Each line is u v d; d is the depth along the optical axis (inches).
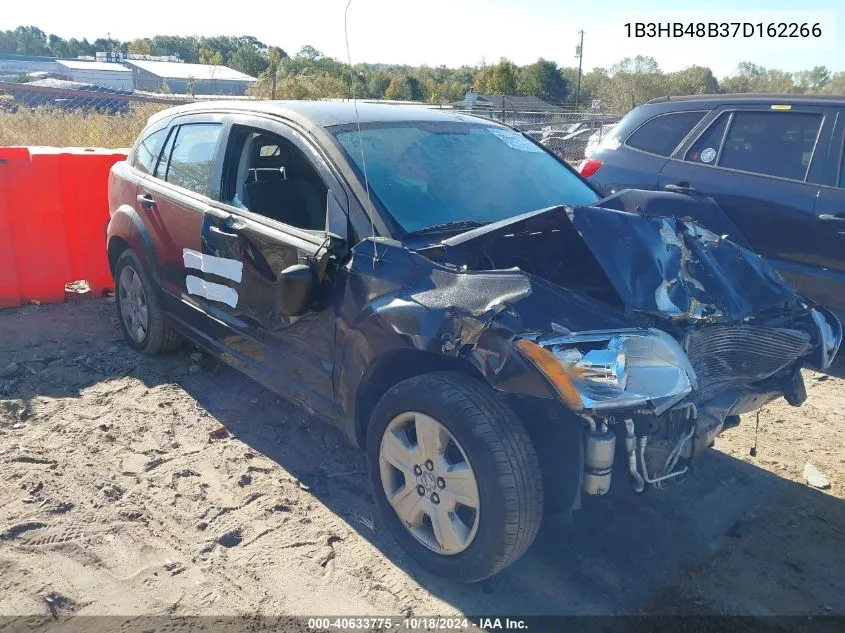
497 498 100.3
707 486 143.6
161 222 177.2
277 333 142.5
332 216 132.6
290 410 169.9
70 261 246.2
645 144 255.1
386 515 120.0
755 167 227.3
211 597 109.6
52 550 118.0
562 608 109.8
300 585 112.9
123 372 189.3
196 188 168.9
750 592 114.3
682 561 121.0
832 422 173.2
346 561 118.7
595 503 135.6
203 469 144.1
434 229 129.9
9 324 223.5
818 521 132.6
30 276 239.1
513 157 161.8
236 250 149.6
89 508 129.5
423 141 150.8
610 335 98.9
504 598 111.6
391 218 128.0
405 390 111.7
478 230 116.4
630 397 95.7
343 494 137.5
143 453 149.4
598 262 111.3
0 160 227.0
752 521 132.2
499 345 99.3
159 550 119.4
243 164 158.9
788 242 216.4
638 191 141.9
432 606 109.5
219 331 162.4
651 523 130.9
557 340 96.7
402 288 116.2
